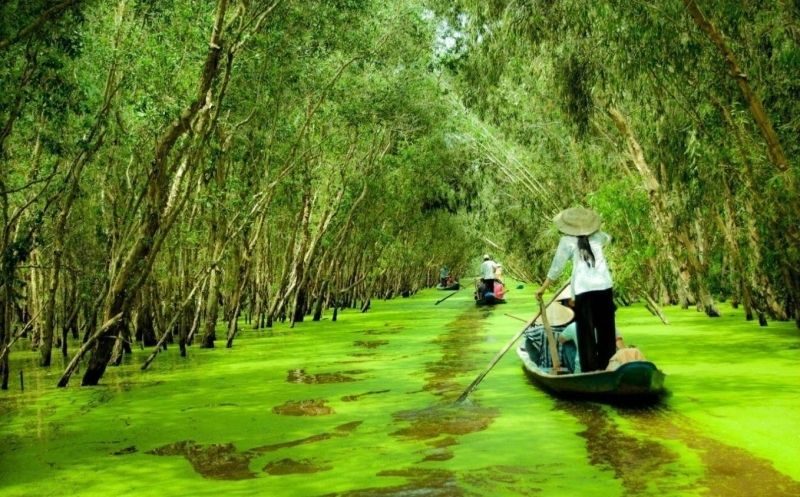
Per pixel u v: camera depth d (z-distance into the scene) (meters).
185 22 13.86
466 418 7.92
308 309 31.70
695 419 7.32
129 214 15.39
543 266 38.56
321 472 6.05
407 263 49.34
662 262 24.16
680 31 12.86
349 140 25.19
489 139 35.62
